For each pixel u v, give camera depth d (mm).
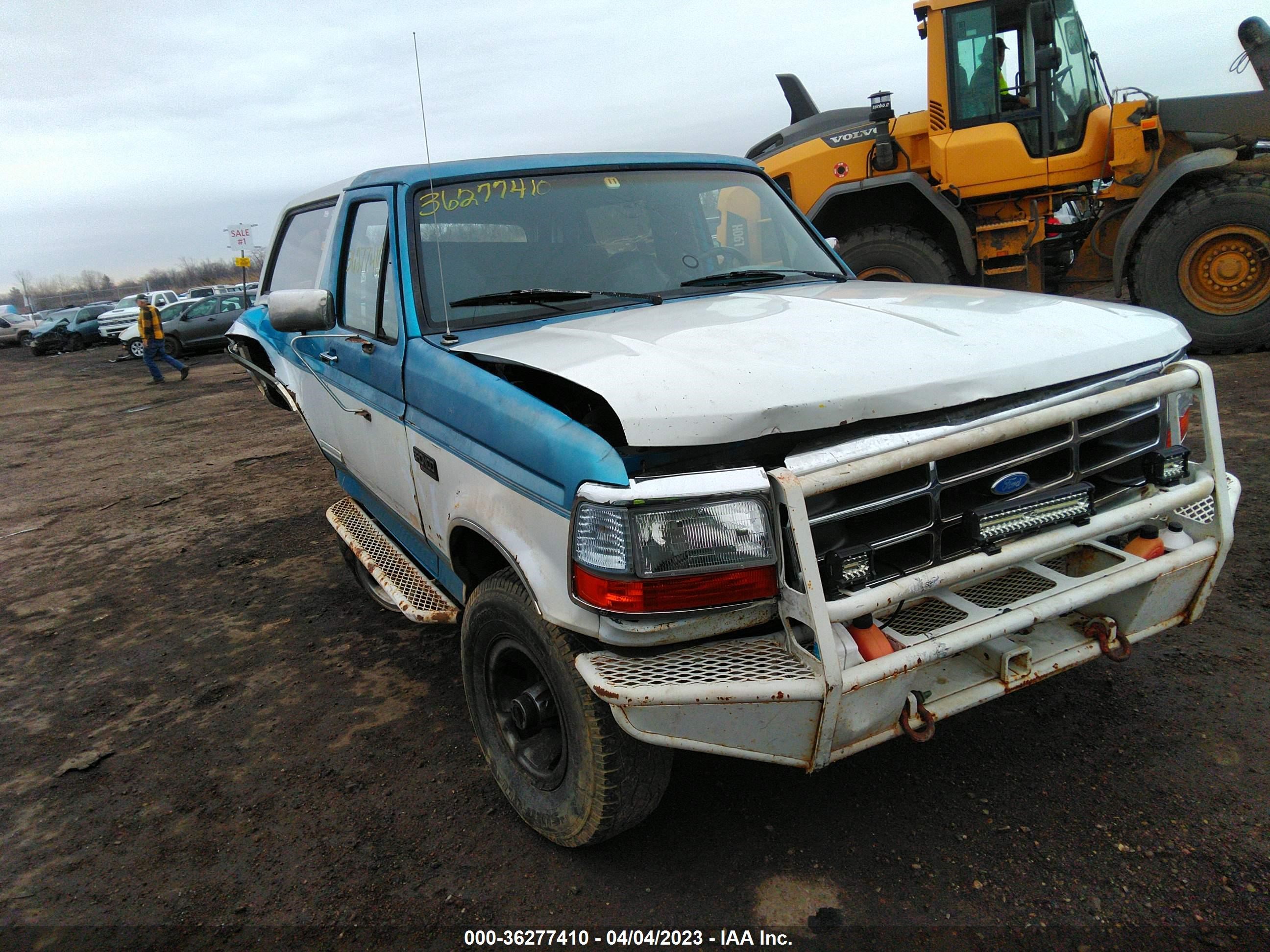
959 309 2449
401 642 4055
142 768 3197
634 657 1976
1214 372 6918
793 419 1867
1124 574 2186
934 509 2045
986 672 2191
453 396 2512
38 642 4531
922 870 2250
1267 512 4082
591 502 1869
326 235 3805
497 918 2260
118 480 8242
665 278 3174
